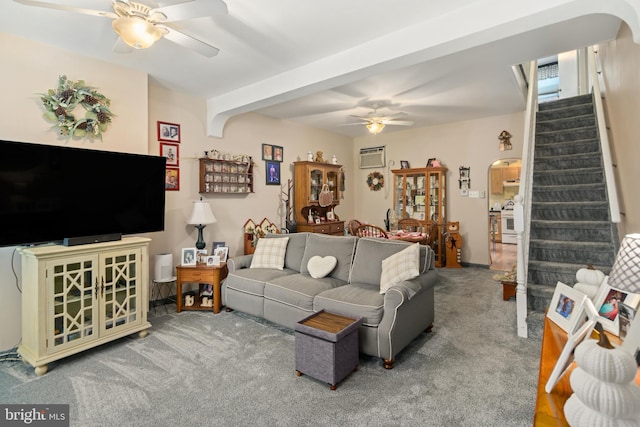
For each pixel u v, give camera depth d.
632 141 2.58
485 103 4.69
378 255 3.12
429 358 2.54
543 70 7.74
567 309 1.61
